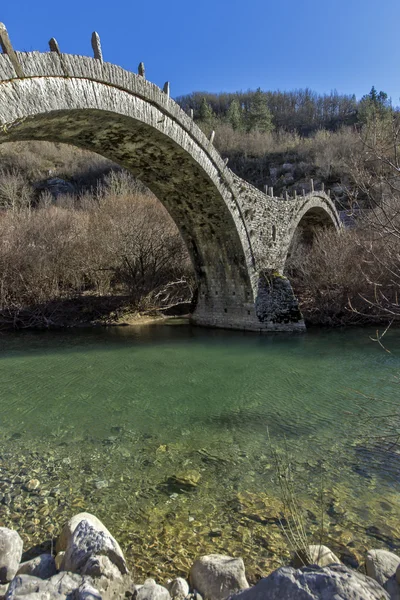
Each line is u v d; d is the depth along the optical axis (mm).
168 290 19938
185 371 10219
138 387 8953
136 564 3742
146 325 16906
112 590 3168
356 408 7645
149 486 5023
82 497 4777
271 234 16625
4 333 15352
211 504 4652
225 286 15898
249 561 3766
